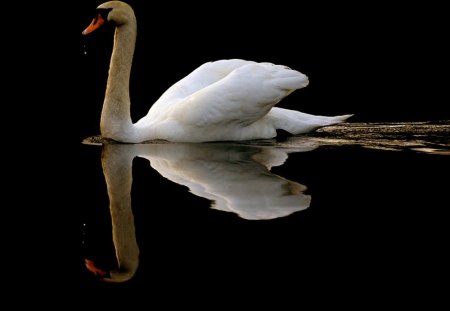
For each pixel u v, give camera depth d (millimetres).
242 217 9469
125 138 15055
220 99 14500
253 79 14578
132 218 9734
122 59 14852
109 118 14992
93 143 15578
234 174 11859
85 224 9719
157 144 14883
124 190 11086
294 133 15633
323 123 15711
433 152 13648
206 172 12055
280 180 11398
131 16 14812
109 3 14945
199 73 16406
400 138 15328
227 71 16344
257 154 13547
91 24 14992
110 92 14930
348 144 14562
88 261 8477
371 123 17719
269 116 15391
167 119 15086
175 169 12336
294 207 9906
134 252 8617
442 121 17891
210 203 10117
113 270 8188
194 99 14781
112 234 9211
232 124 14805
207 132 14828
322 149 13992
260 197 10406
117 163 13102
